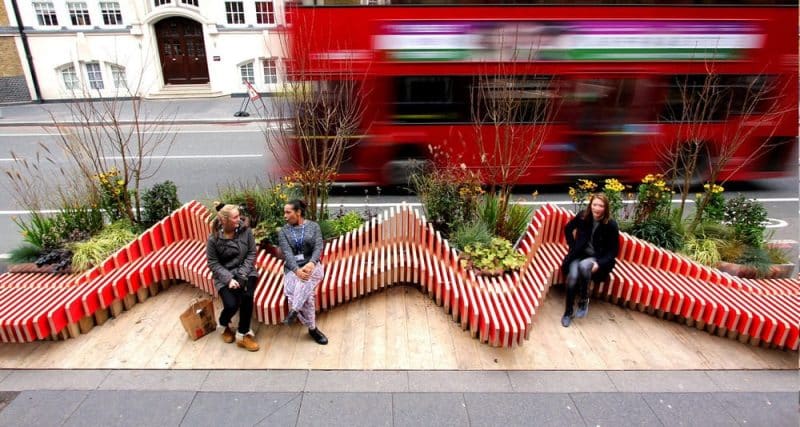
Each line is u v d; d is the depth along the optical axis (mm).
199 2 20281
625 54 8203
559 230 6340
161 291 5770
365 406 3949
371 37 7941
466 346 4734
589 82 8438
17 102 20422
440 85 8398
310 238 4566
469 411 3898
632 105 8711
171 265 5660
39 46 20031
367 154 9000
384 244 6094
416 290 5801
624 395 4094
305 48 6727
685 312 5016
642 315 5324
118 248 5914
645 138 8930
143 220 6703
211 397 4051
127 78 21078
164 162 12180
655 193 6422
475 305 4789
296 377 4297
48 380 4242
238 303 4520
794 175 9477
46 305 4805
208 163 12086
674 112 8727
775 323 4508
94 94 21047
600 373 4371
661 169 8328
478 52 8078
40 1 19641
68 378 4270
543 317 5277
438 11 7867
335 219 6676
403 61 8156
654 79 8484
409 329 5008
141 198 6734
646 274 5504
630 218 6996
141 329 4996
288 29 6895
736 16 8086
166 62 21781
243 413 3877
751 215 6352
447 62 8156
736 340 4871
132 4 19922
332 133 8016
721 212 6484
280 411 3896
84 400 4012
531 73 8141
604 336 4934
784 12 8125
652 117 8812
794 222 8211
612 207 6438
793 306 4922
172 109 19141
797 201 9281
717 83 8281
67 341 4793
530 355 4613
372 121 8688
